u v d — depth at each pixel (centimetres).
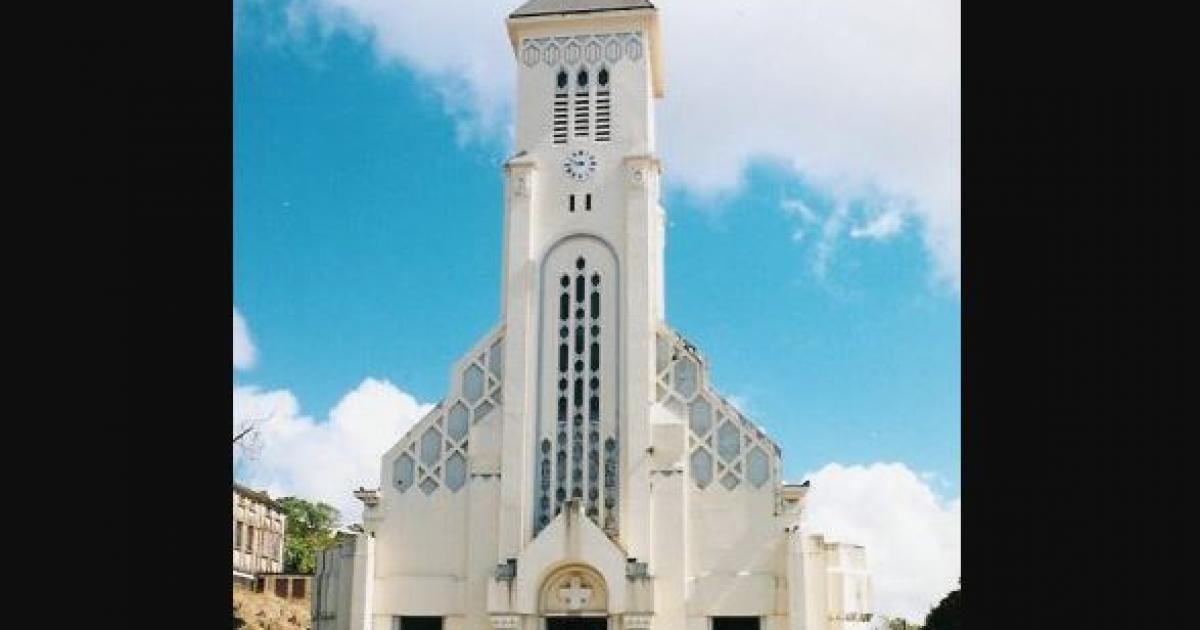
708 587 4697
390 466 5012
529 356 5047
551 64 5472
